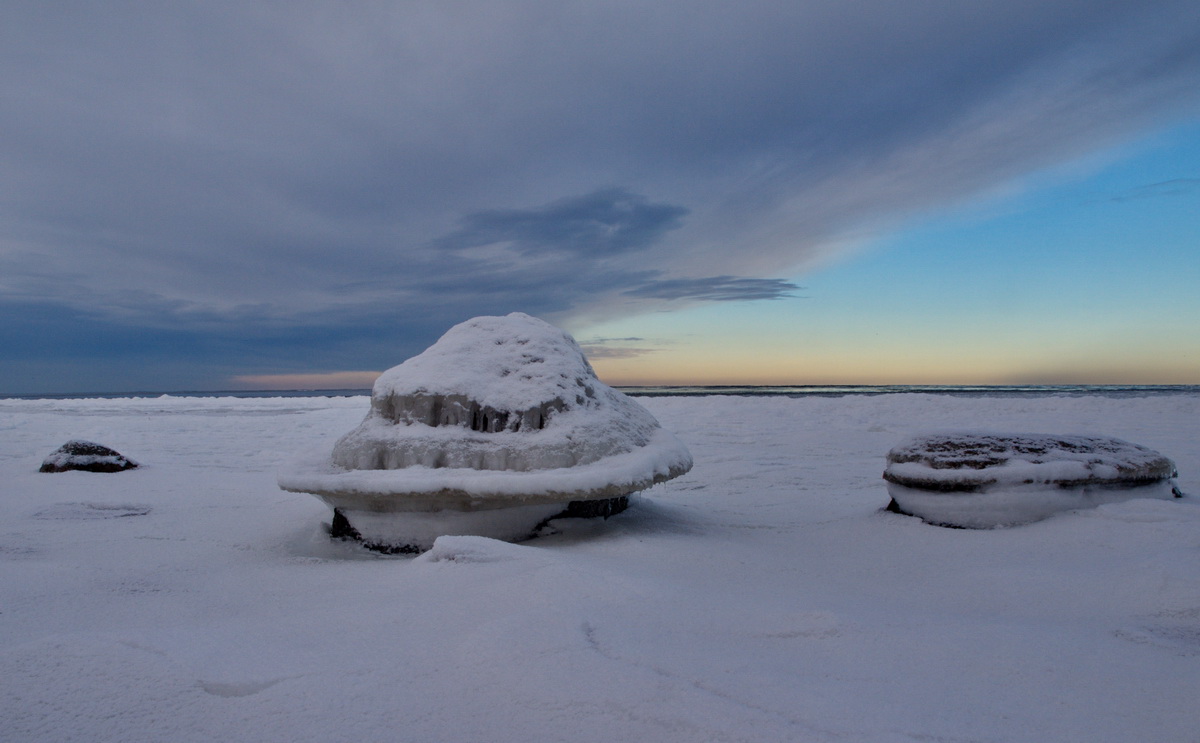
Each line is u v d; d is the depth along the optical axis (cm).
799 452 820
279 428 1261
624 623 196
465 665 169
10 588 263
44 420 1518
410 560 308
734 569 288
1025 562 294
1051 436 385
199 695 157
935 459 373
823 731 135
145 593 267
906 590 270
